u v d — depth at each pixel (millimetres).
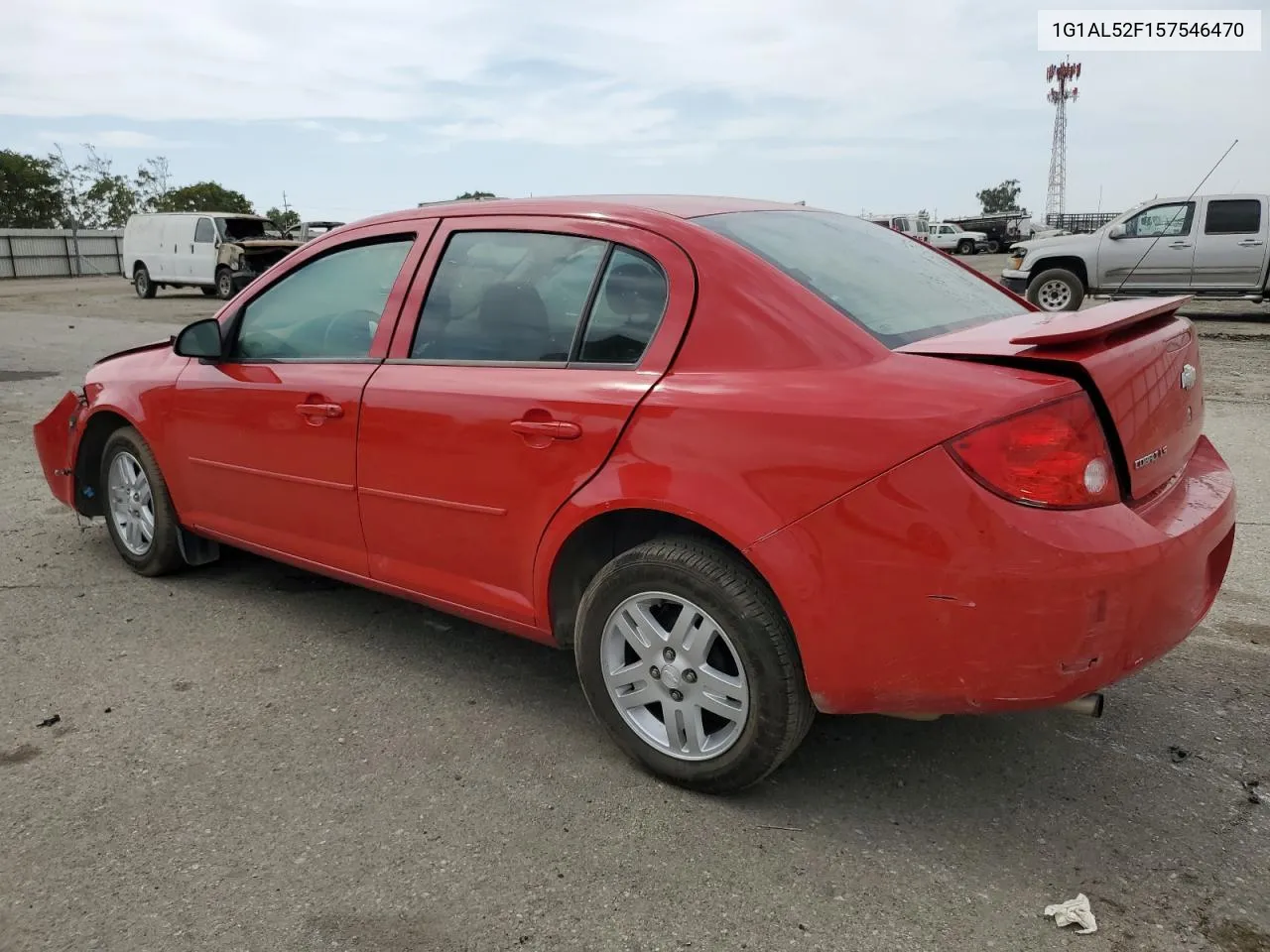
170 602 4285
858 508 2340
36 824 2666
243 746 3078
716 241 2775
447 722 3230
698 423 2572
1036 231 50031
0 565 4762
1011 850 2527
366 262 3584
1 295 29438
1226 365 10891
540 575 2961
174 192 74750
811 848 2545
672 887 2398
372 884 2416
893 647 2357
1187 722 3166
